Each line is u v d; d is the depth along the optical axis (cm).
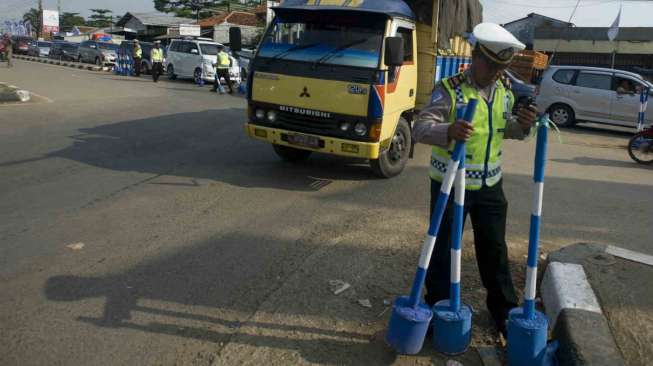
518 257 492
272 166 806
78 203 603
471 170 320
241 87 2022
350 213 601
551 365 320
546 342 312
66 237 504
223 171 766
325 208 617
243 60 2358
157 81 2311
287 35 721
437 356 329
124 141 952
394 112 712
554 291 372
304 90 683
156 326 358
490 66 304
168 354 328
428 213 611
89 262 451
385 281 431
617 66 2847
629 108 1413
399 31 723
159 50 2280
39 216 557
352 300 399
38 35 7694
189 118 1248
